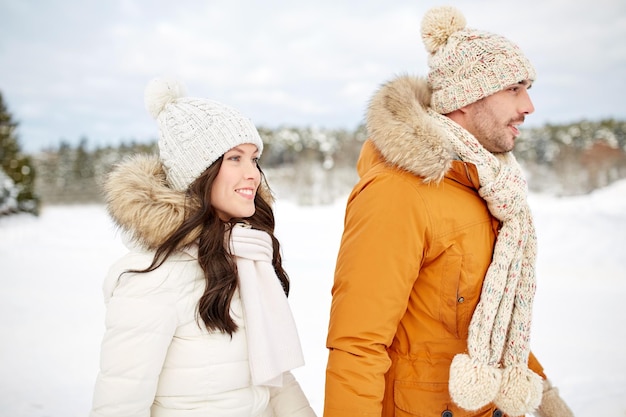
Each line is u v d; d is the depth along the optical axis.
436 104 1.76
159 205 1.36
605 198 11.27
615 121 38.47
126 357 1.26
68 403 3.30
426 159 1.51
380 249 1.52
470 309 1.60
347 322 1.52
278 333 1.50
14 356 4.16
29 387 3.55
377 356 1.50
